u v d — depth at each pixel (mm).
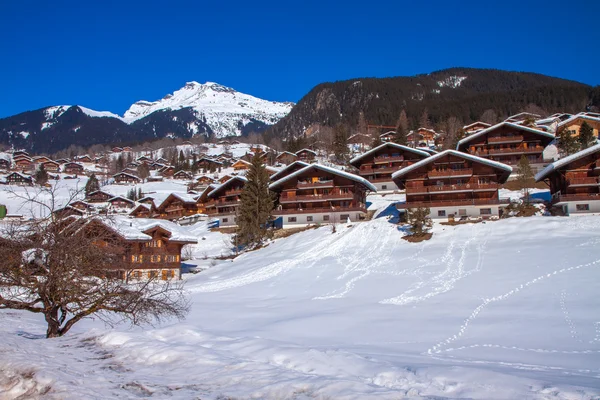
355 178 66438
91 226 17438
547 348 18016
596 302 25391
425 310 26781
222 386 9711
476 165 61375
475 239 46625
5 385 10289
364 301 30828
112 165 194375
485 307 26531
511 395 8664
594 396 8492
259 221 63250
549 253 38312
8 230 16125
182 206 95062
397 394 8711
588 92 196750
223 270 51594
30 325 23891
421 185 62656
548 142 83250
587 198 52781
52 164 179750
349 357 11812
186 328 16375
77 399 9031
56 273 16000
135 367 11602
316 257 48781
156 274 19359
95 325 24078
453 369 10461
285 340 20156
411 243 48750
